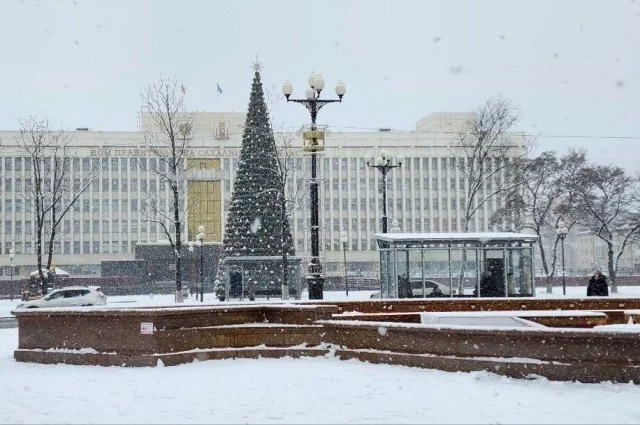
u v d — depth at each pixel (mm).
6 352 20812
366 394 12617
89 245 105750
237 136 104812
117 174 106062
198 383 14117
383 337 16531
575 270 115875
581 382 13281
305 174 84438
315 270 24609
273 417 10680
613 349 13211
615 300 22719
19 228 104875
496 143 78625
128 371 16031
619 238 120750
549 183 56844
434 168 109562
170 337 17016
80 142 104625
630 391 12461
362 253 108562
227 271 45844
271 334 18078
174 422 10398
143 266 78000
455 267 31750
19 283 81500
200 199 102875
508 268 31844
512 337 14141
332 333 17891
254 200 46844
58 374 15984
